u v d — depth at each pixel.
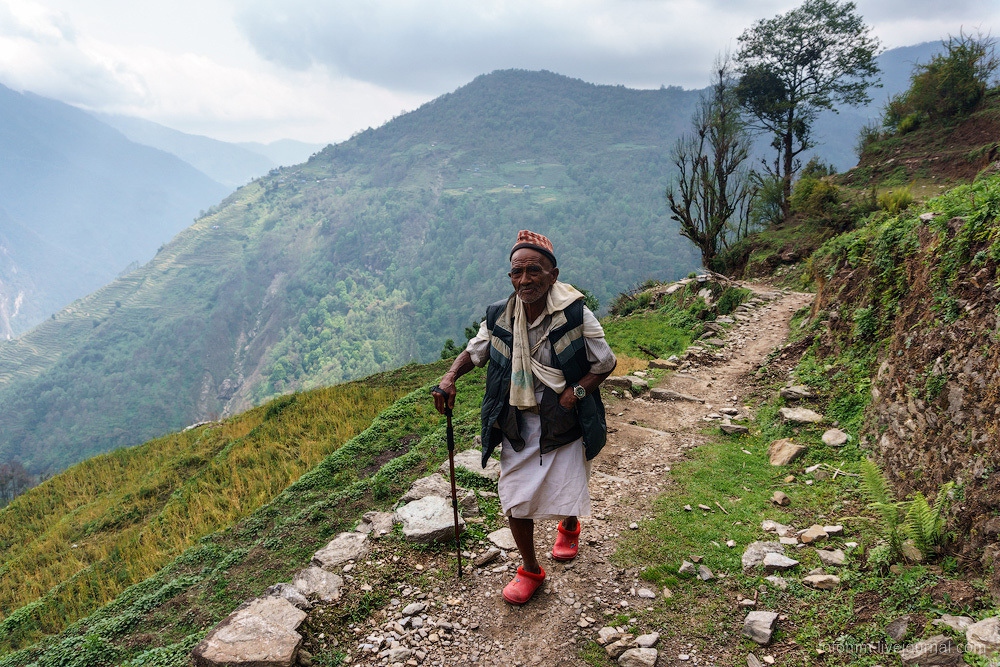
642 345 13.27
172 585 5.03
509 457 3.26
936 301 4.97
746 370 9.66
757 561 3.90
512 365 3.12
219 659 3.05
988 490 3.41
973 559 3.26
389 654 3.20
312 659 3.18
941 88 25.62
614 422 7.38
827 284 10.09
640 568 3.94
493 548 4.14
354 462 8.48
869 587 3.36
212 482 10.62
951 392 4.26
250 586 4.84
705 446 6.41
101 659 4.18
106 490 14.10
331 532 5.52
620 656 3.10
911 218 6.67
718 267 23.47
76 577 8.17
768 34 33.34
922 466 4.36
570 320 3.04
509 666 3.08
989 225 4.56
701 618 3.41
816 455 5.72
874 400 5.72
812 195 23.36
